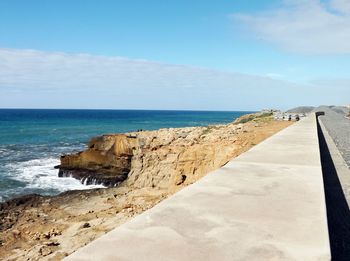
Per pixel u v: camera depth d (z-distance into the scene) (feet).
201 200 10.90
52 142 185.06
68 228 53.42
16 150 153.79
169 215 9.43
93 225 54.70
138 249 7.26
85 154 105.09
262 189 12.46
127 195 78.18
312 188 12.70
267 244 7.68
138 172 93.71
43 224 56.54
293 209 10.16
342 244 14.38
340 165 32.71
